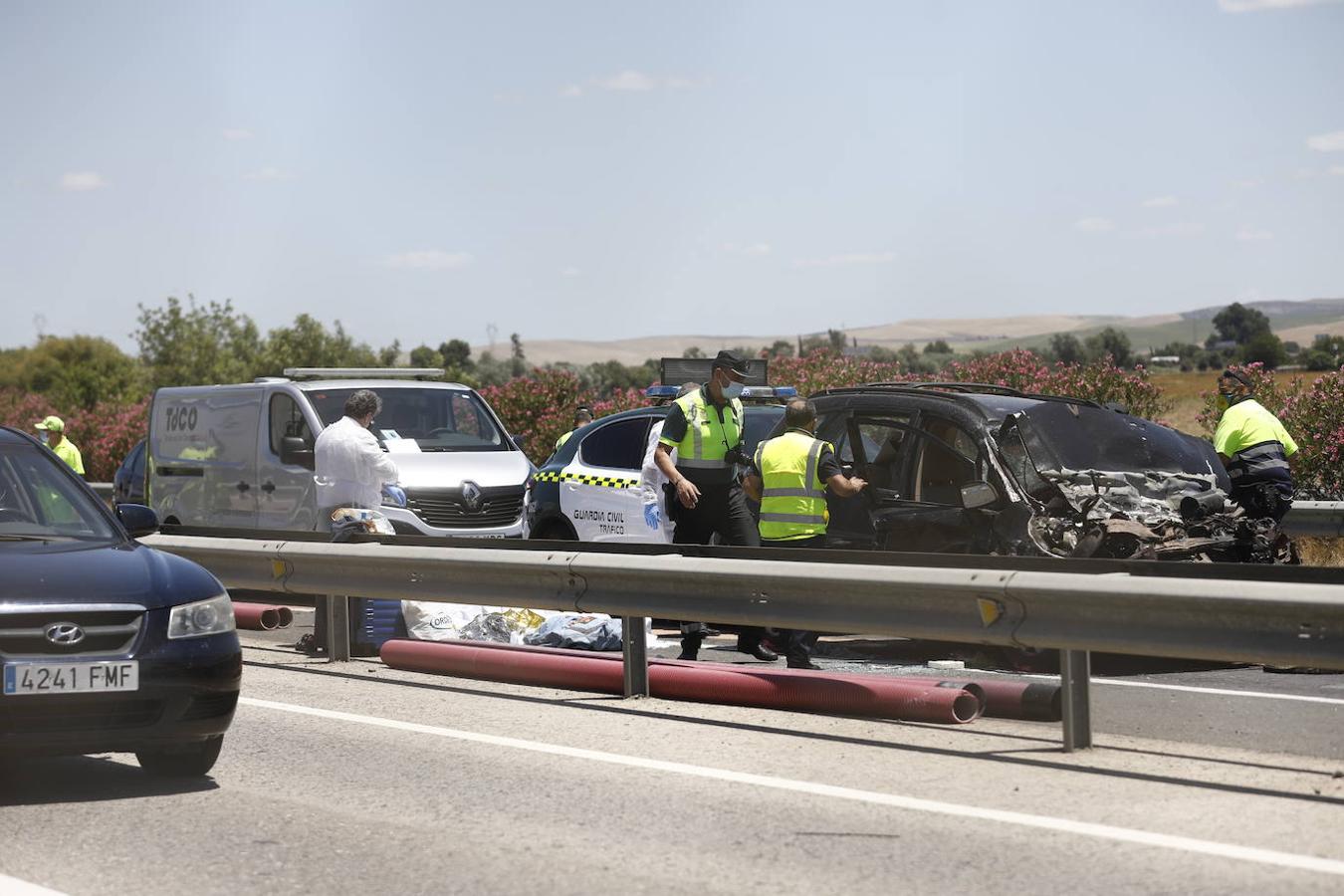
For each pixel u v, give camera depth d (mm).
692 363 16125
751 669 10273
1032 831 6715
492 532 17156
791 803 7312
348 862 6363
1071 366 24203
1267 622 7664
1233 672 11930
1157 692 10625
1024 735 9086
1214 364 166250
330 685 11258
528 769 8180
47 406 49562
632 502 15094
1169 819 6906
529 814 7156
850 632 9359
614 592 10477
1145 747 8695
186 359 62969
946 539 12156
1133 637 8133
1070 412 13070
